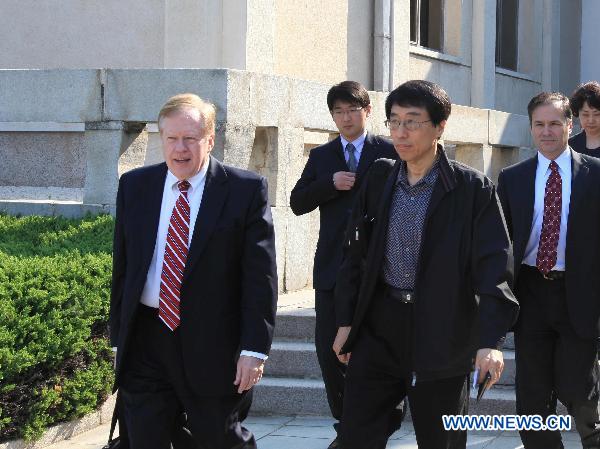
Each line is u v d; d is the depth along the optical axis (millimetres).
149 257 4043
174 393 4121
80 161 11102
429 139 3977
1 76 8242
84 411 6062
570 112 4910
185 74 7812
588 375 4746
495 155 11656
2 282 5598
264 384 6574
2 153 11359
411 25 15500
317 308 5660
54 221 7848
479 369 3799
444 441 4020
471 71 16828
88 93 8055
